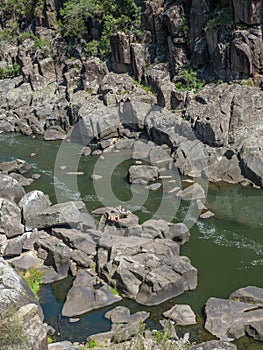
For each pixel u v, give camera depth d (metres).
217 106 35.16
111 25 47.47
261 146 31.53
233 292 19.34
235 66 37.44
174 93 39.34
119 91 43.25
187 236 24.02
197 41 41.12
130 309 18.95
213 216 26.78
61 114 43.41
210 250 23.25
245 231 25.05
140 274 19.83
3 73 58.06
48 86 51.41
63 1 57.47
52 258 21.52
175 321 18.05
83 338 17.42
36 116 45.75
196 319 18.23
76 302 19.14
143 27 46.16
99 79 46.84
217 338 17.19
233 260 22.34
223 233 24.88
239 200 28.80
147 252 21.47
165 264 20.56
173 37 42.59
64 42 53.41
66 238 22.94
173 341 17.00
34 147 40.69
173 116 37.06
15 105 49.81
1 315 14.88
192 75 40.84
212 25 39.19
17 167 34.78
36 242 22.91
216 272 21.42
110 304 19.22
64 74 50.75
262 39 36.34
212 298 18.84
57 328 18.03
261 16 36.25
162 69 43.16
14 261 21.97
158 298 19.20
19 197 27.00
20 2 61.72
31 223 24.00
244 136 33.44
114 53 46.16
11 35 62.03
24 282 17.53
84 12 50.75
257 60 36.50
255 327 17.05
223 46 38.00
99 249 22.20
